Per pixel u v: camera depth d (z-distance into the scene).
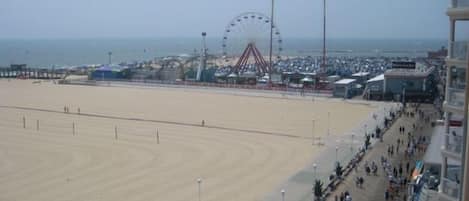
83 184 53.62
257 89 143.12
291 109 108.56
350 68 199.75
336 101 119.06
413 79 114.94
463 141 22.36
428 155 45.38
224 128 87.06
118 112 105.25
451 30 26.06
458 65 25.64
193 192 51.22
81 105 115.75
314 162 62.78
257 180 55.38
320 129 85.31
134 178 56.00
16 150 69.44
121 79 172.75
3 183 54.03
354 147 70.56
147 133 82.44
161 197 49.56
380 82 122.62
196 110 108.25
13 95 135.00
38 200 48.47
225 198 49.31
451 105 26.14
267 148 71.44
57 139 77.19
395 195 47.97
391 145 69.69
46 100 124.75
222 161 63.84
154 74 175.38
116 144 73.50
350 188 50.94
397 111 98.62
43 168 60.03
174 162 63.19
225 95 134.25
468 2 25.09
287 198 48.81
